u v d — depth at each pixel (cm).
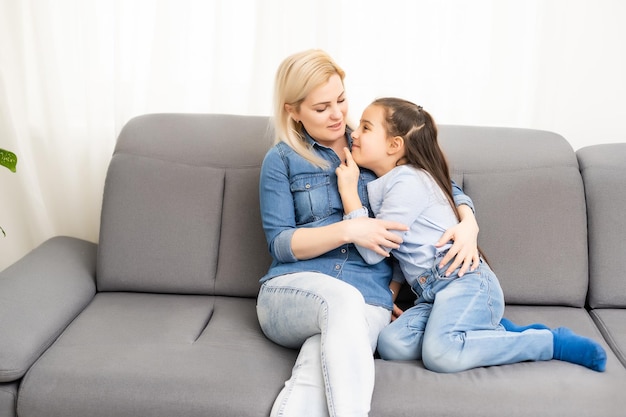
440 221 181
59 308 182
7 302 175
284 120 188
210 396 152
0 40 232
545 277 194
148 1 231
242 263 201
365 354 151
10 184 245
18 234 250
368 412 146
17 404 156
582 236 195
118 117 236
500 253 196
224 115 216
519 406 147
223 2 228
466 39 229
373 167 187
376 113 185
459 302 169
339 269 180
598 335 179
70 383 156
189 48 234
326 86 178
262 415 150
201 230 202
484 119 236
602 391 151
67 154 243
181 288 201
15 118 238
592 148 208
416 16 229
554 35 226
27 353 161
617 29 227
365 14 229
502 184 199
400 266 188
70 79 239
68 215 249
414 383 154
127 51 233
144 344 169
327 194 186
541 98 231
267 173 187
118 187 204
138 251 201
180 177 204
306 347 160
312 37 231
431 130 187
